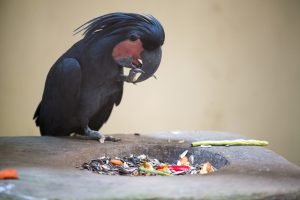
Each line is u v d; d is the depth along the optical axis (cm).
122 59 602
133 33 594
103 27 604
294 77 905
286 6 891
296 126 910
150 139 636
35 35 839
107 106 661
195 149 592
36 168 458
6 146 557
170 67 877
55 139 607
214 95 892
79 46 613
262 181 421
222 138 641
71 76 600
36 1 834
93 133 619
